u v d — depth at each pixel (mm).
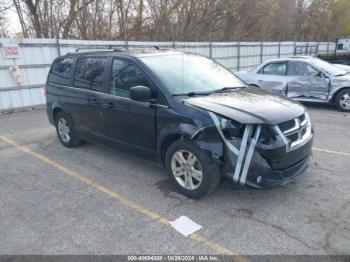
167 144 4043
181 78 4270
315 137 6301
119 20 19047
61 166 5082
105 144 4992
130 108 4297
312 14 37469
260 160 3350
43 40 10297
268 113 3496
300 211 3520
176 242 3064
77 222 3455
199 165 3650
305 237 3068
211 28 24656
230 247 2969
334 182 4199
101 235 3207
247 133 3350
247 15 26203
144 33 20344
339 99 8836
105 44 11898
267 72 9867
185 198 3869
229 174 3496
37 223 3465
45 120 8617
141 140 4305
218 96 4023
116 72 4605
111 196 4012
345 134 6473
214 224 3330
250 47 20094
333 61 17844
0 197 4098
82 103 5207
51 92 6035
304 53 26766
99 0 17828
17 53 9773
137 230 3271
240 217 3439
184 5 21438
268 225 3279
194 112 3617
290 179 3568
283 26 32125
